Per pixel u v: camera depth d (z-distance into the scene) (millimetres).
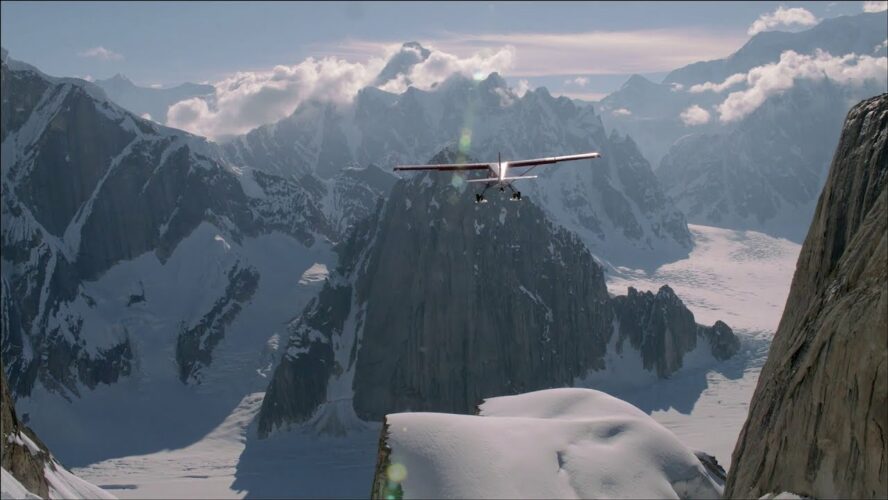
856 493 35094
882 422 34156
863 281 37312
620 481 49844
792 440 38719
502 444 51500
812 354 38375
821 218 44469
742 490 41594
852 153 43750
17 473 50906
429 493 47594
